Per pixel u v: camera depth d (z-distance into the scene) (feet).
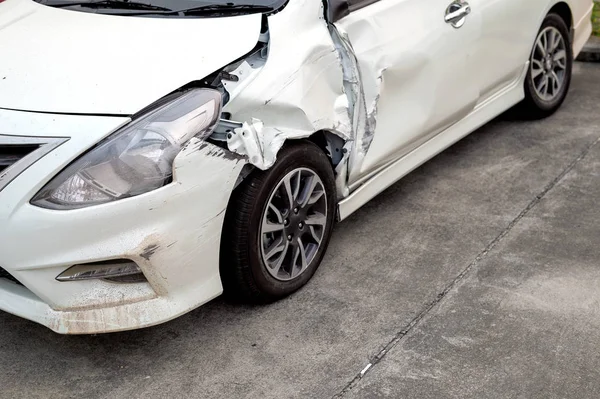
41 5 12.06
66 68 9.85
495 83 15.14
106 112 9.16
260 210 10.19
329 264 12.12
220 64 9.98
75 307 9.26
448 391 9.28
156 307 9.51
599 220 13.26
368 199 12.48
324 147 11.51
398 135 12.51
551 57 17.11
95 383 9.62
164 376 9.72
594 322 10.52
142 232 9.07
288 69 10.39
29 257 8.91
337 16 11.13
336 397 9.24
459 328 10.48
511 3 14.82
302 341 10.31
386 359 9.90
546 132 16.94
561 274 11.69
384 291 11.39
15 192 8.80
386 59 11.82
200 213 9.48
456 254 12.35
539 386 9.33
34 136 8.97
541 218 13.38
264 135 10.02
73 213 8.77
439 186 14.69
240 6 11.09
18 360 10.06
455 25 13.26
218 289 10.14
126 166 8.98
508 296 11.18
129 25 10.87
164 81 9.60
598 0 24.50
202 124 9.40
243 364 9.90
